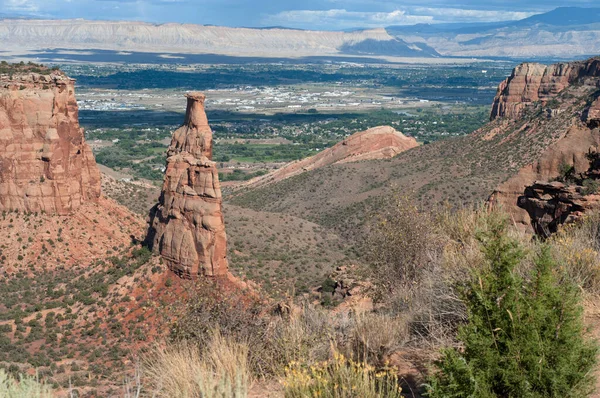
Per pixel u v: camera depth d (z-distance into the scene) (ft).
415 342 31.37
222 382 25.25
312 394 25.53
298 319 35.32
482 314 24.49
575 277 34.04
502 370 22.89
